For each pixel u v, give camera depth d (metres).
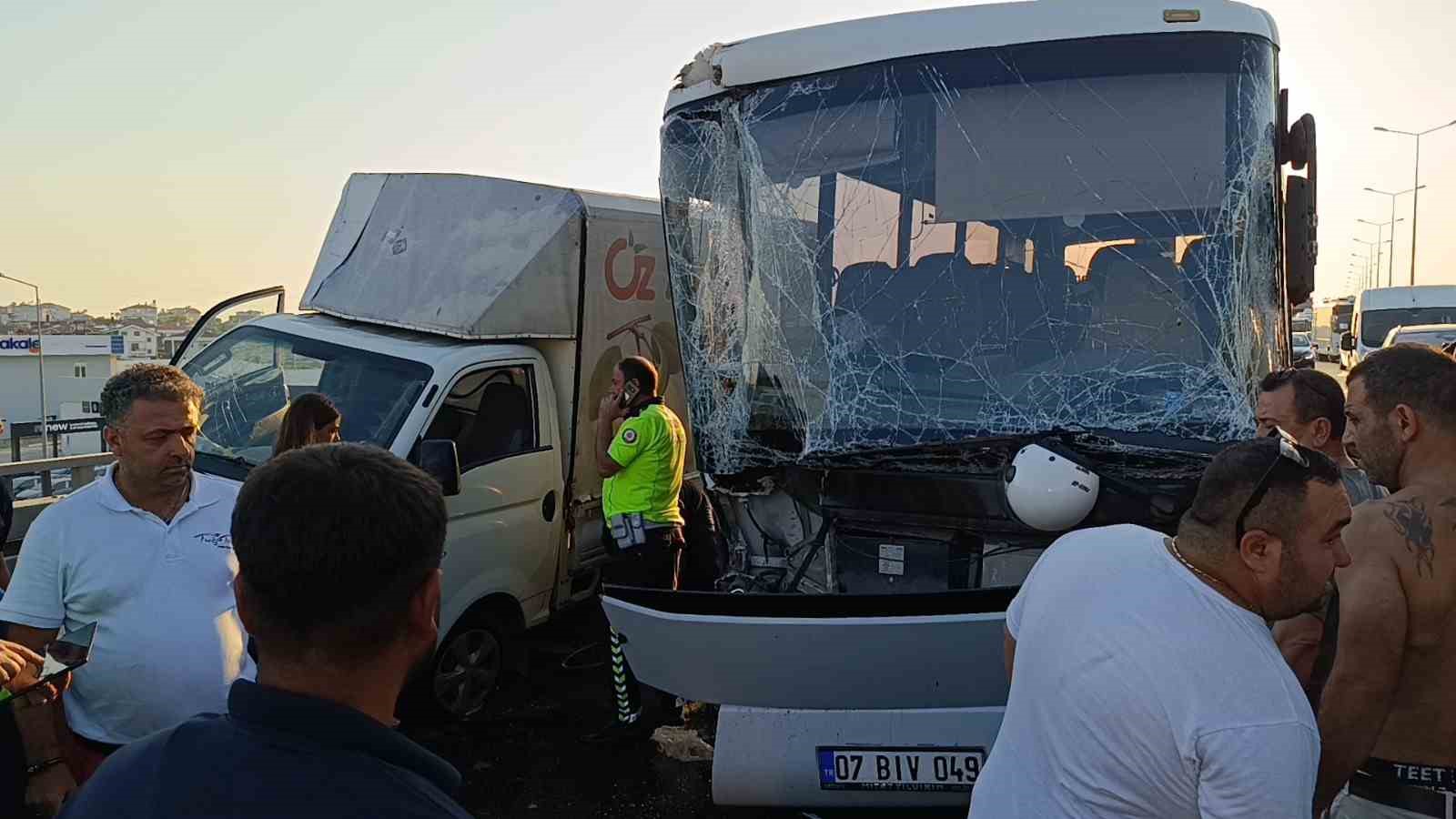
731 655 3.56
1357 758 2.21
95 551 2.77
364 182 6.72
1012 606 2.40
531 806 4.68
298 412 4.40
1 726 2.54
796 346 4.15
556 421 6.07
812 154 4.16
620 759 5.18
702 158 4.42
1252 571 1.95
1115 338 3.71
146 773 1.36
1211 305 3.62
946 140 3.95
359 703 1.44
